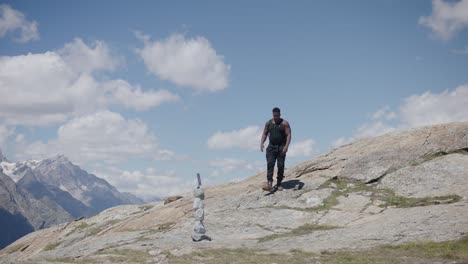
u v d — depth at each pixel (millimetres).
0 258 24422
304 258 11852
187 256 13148
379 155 22844
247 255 12844
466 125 23406
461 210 14914
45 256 16016
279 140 21859
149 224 21141
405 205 17547
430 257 10797
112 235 19984
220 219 19203
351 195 19781
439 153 21797
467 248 11266
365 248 12469
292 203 19953
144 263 12711
